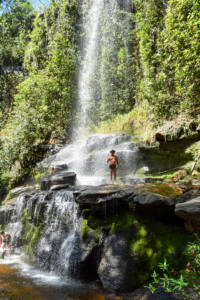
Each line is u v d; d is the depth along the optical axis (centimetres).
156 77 1020
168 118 915
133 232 470
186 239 433
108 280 441
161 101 933
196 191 489
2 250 696
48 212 679
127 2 1590
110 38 1616
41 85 1424
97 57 1684
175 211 429
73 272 520
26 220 753
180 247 427
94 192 529
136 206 488
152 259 429
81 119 1520
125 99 1512
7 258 677
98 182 825
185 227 443
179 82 770
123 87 1545
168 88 926
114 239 478
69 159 1154
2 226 856
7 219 852
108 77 1571
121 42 1584
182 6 717
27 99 1434
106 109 1547
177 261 412
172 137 838
